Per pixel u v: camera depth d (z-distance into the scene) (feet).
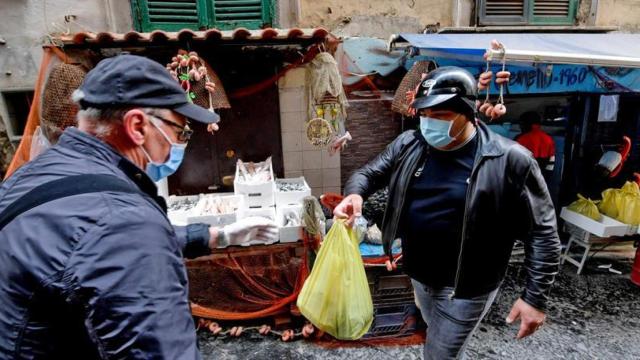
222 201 10.23
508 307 11.44
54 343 2.61
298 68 11.92
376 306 9.59
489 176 5.55
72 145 3.04
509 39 11.20
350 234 6.87
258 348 9.71
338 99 9.55
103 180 2.82
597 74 13.01
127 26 11.14
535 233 5.54
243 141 12.35
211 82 8.55
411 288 9.55
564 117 14.44
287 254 10.77
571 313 11.19
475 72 12.08
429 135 5.72
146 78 3.13
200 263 9.87
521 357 9.39
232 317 10.04
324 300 6.73
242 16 11.53
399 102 10.16
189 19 11.31
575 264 13.51
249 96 12.01
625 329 10.48
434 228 6.07
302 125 12.42
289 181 11.92
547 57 6.63
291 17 11.83
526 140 13.75
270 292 10.55
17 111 11.53
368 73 12.71
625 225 12.29
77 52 9.21
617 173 14.44
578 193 14.84
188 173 12.32
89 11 10.94
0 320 2.55
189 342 2.66
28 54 10.89
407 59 12.26
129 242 2.56
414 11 12.72
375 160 7.14
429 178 6.13
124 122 3.09
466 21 13.00
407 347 9.61
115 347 2.42
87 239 2.49
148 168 3.48
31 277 2.47
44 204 2.64
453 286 6.16
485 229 5.72
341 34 12.47
